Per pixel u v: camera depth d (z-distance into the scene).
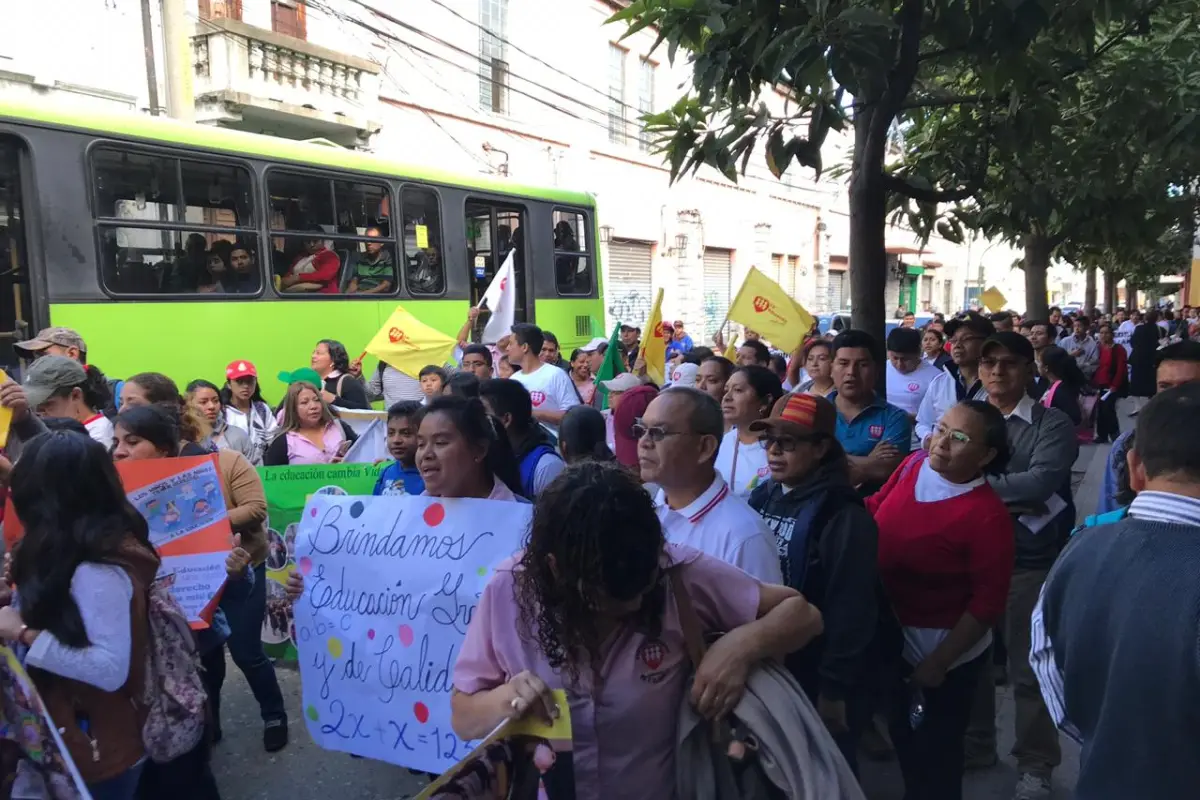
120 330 6.83
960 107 6.00
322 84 13.76
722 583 1.89
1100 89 6.04
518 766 1.68
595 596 1.69
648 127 5.15
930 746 2.92
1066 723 1.87
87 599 2.25
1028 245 10.46
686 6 4.32
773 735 1.74
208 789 2.69
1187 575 1.65
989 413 2.87
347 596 2.95
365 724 2.89
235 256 7.68
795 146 4.41
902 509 3.04
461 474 2.94
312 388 5.42
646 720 1.79
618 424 4.36
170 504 3.33
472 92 17.31
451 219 9.83
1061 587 1.89
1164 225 6.35
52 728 2.02
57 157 6.52
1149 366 15.64
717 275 26.33
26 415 3.60
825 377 5.04
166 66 10.76
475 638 1.87
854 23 3.66
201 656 3.81
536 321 11.03
